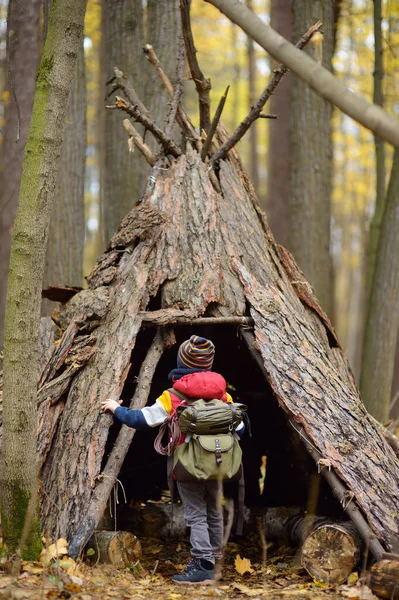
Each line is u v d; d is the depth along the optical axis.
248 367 6.33
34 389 3.75
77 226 7.68
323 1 7.98
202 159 5.78
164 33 7.89
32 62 7.78
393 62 10.08
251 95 16.41
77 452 4.15
